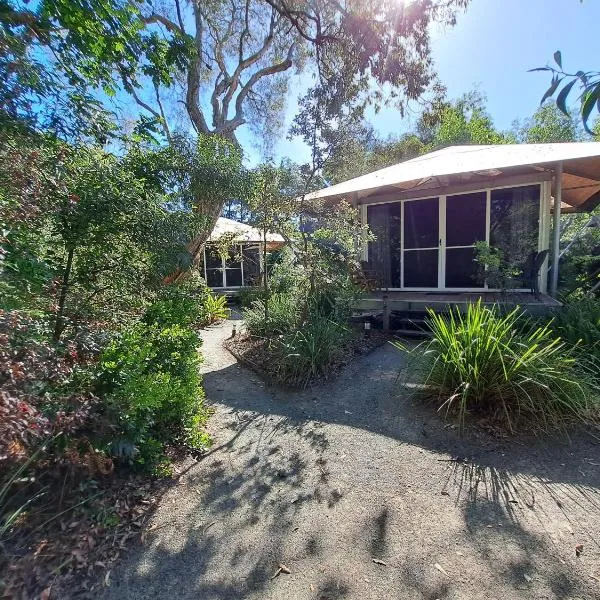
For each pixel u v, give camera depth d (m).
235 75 13.82
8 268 2.28
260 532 2.25
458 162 6.93
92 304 3.44
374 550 2.08
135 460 2.65
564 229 14.48
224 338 7.96
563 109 1.14
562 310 5.20
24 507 2.08
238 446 3.33
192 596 1.82
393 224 8.59
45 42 3.53
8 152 2.40
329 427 3.63
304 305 6.10
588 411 3.29
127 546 2.12
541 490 2.52
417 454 3.06
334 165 9.46
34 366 2.05
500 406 3.39
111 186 3.23
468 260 7.75
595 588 1.77
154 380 2.85
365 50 8.04
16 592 1.77
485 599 1.74
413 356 4.27
